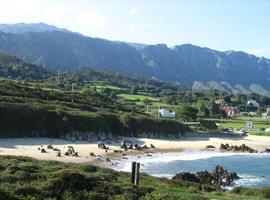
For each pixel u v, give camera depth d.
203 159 99.25
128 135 123.94
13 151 79.12
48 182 23.33
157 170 76.31
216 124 181.38
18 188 21.81
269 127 187.50
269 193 42.94
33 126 101.31
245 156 111.31
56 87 179.25
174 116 180.12
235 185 65.75
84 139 106.56
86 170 38.94
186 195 29.77
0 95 113.56
